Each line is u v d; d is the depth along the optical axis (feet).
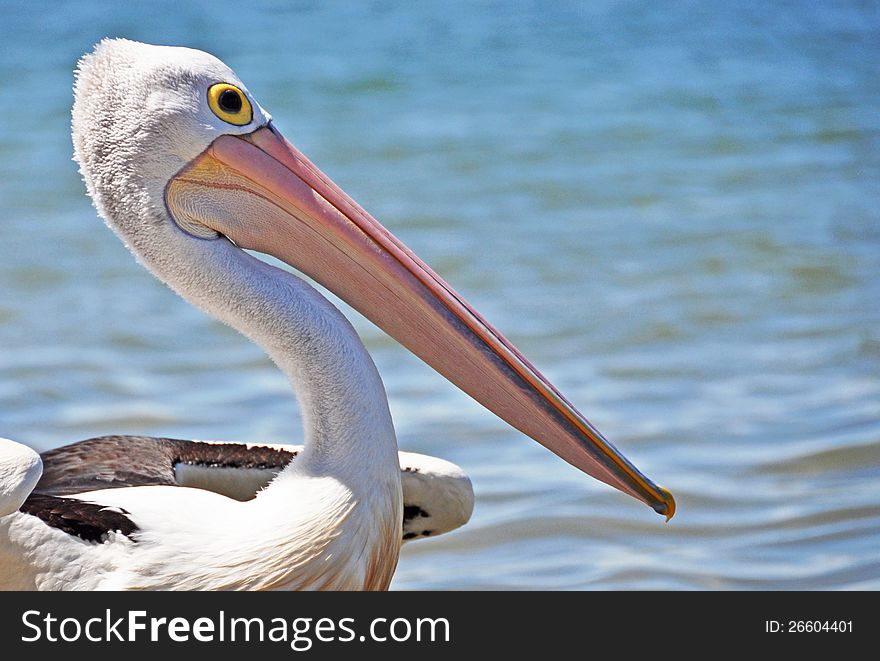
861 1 145.07
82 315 52.70
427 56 117.50
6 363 47.03
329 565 21.13
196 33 127.03
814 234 64.44
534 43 123.85
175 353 48.39
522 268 58.90
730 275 57.67
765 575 31.68
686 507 35.37
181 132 22.00
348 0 146.61
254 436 40.37
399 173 78.07
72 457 24.06
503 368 22.62
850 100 99.91
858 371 45.16
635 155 83.35
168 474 24.13
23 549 20.51
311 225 22.54
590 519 34.83
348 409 21.57
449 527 25.90
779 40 126.11
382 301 22.65
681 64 114.83
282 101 99.76
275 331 21.72
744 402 42.50
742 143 86.84
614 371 45.93
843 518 34.42
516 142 86.63
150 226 22.16
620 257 60.80
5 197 71.77
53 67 108.68
